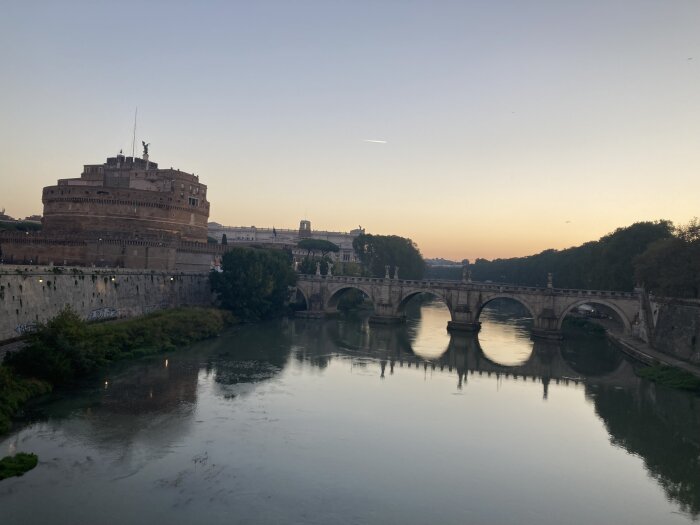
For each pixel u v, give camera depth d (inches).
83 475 1620.3
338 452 1894.7
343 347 3949.3
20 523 1357.0
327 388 2701.8
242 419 2161.7
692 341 3321.9
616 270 5054.1
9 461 1646.2
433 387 2856.8
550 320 4648.1
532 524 1482.5
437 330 5236.2
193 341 3732.8
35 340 2454.5
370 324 5408.5
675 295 3705.7
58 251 4741.6
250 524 1408.7
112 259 4660.4
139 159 6328.7
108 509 1441.9
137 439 1903.3
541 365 3560.5
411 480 1710.1
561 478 1768.0
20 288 2714.1
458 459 1889.8
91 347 2652.6
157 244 4785.9
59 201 5201.8
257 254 5054.1
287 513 1472.7
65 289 3115.2
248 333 4323.3
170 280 4431.6
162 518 1413.6
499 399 2662.4
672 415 2426.2
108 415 2113.7
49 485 1550.2
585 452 1987.0
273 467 1743.4
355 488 1635.1
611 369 3452.3
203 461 1758.1
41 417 2053.4
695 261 3474.4
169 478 1631.4
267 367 3080.7
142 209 5339.6
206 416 2175.2
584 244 7209.6
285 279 5452.8
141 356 3122.5
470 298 5108.3
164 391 2466.8
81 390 2399.1
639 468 1856.5
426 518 1487.5
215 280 4938.5
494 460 1893.5
